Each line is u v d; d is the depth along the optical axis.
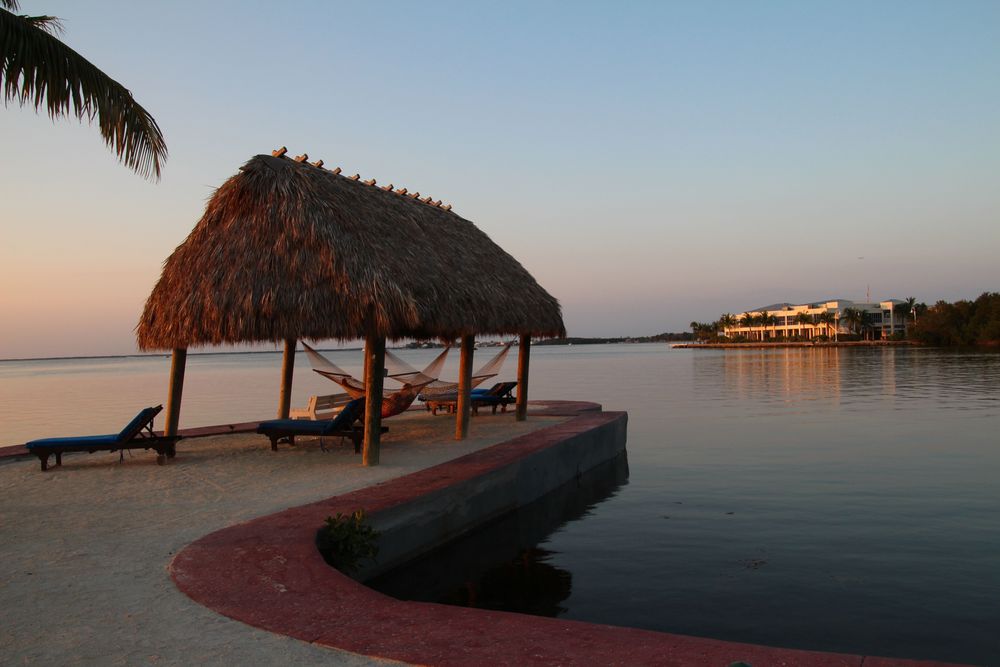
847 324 145.25
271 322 9.31
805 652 3.70
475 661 3.61
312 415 13.20
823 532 8.97
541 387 38.31
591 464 13.02
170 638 4.00
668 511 10.33
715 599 6.75
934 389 31.09
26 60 7.45
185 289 9.91
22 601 4.65
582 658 3.64
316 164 11.37
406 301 9.25
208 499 7.92
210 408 26.34
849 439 16.86
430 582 7.43
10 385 50.81
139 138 8.59
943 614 6.26
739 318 185.75
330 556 6.29
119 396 35.19
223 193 10.32
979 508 9.98
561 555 8.32
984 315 100.50
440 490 7.95
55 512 7.34
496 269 13.37
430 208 13.57
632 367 67.75
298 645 3.87
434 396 16.09
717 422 21.06
